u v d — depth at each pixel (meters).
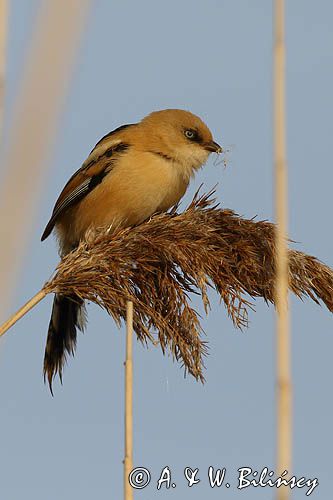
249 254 9.12
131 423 7.80
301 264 8.97
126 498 7.55
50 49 2.82
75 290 8.64
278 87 5.50
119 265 8.84
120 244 8.93
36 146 2.88
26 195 2.90
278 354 5.34
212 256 9.02
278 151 5.54
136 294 9.06
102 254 8.81
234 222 9.35
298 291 9.02
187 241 9.01
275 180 5.59
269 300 9.14
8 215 2.91
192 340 8.95
